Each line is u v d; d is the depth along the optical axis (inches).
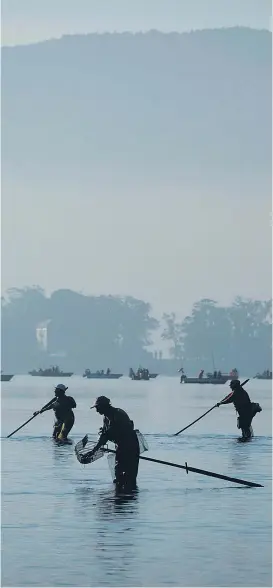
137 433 1947.6
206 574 1213.7
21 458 2380.7
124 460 1887.3
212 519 1539.1
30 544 1362.0
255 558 1288.1
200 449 2628.0
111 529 1461.6
